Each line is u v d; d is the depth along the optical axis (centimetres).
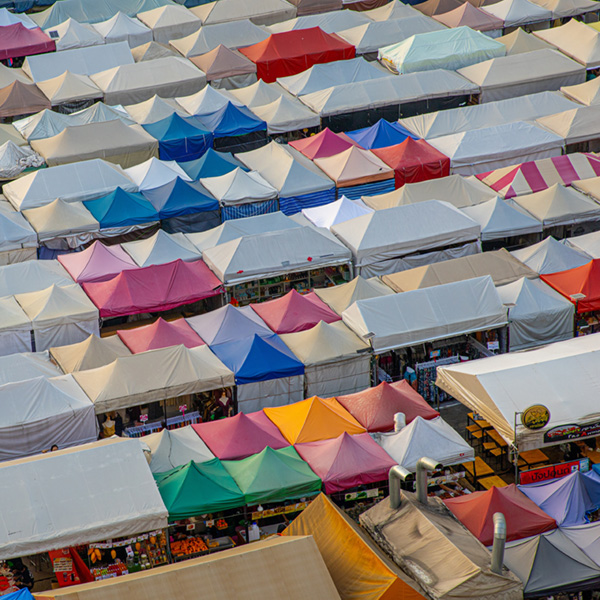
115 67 5634
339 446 2753
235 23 6216
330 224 4053
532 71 5462
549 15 6469
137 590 2195
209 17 6512
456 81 5388
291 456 2792
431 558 2358
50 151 4628
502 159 4662
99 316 3509
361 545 2383
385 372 3422
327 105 5166
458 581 2267
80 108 5381
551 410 2853
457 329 3375
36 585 2638
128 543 2558
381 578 2281
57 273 3750
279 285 3906
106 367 3116
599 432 2845
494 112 4978
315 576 2255
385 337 3294
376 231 3881
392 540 2448
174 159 4841
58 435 2969
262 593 2214
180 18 6450
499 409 2853
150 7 6788
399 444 2812
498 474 2991
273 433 2909
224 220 4269
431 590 2269
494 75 5409
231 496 2612
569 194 4138
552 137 4731
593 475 2769
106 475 2600
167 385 3066
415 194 4166
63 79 5416
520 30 5978
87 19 6631
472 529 2481
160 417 3275
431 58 5625
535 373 2970
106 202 4147
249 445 2830
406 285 3594
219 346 3309
